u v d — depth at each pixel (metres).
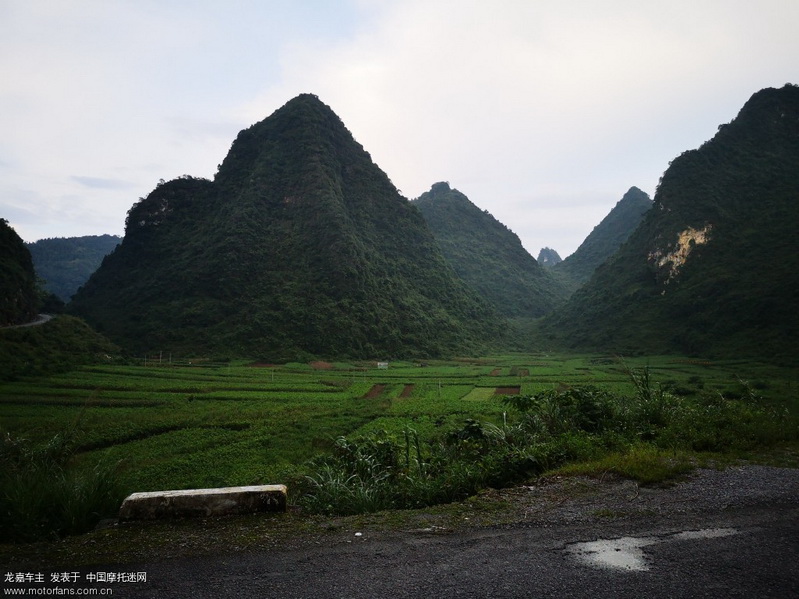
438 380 54.09
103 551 3.79
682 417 8.13
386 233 109.12
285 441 25.97
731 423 7.80
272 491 4.78
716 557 3.46
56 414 31.06
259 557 3.63
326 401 40.44
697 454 6.41
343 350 73.38
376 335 78.38
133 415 32.09
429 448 7.76
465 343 89.06
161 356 65.69
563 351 90.19
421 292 100.69
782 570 3.25
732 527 4.04
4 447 7.28
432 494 5.43
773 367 52.09
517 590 3.04
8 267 65.62
